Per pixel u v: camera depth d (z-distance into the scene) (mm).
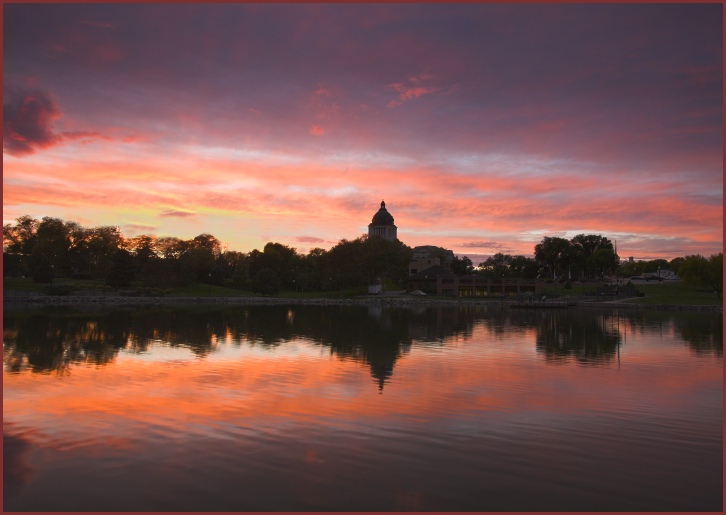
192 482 14172
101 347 39938
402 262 155250
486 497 13516
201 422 19531
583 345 44000
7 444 17016
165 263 147375
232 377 28250
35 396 23484
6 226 147000
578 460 16047
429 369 31250
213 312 85000
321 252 199250
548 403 22906
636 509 12977
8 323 60094
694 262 119562
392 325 62844
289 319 70812
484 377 28859
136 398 23266
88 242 149750
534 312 94812
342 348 40438
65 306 99438
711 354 38781
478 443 17484
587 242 195875
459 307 112750
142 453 16250
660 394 24875
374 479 14500
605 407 22297
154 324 60500
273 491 13680
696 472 15195
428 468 15297
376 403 22641
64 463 15438
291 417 20281
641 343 45719
